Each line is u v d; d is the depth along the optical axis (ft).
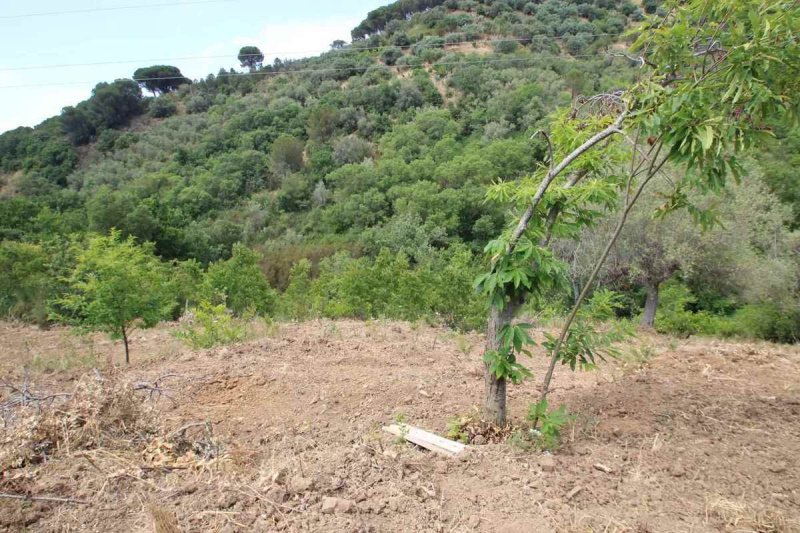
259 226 111.45
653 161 9.34
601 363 17.24
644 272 34.35
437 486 8.54
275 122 151.74
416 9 257.55
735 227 32.40
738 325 31.73
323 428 11.83
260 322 25.96
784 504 8.05
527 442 10.15
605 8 194.39
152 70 205.36
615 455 9.77
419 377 15.55
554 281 9.86
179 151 140.15
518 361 18.15
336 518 7.39
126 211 67.46
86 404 10.12
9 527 7.23
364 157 132.87
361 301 30.89
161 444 9.86
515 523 7.42
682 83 9.09
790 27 7.83
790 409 12.05
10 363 19.40
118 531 7.20
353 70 181.27
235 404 13.42
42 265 39.29
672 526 7.39
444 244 92.27
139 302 18.98
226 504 7.71
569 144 10.96
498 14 215.31
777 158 53.57
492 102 137.08
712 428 11.03
